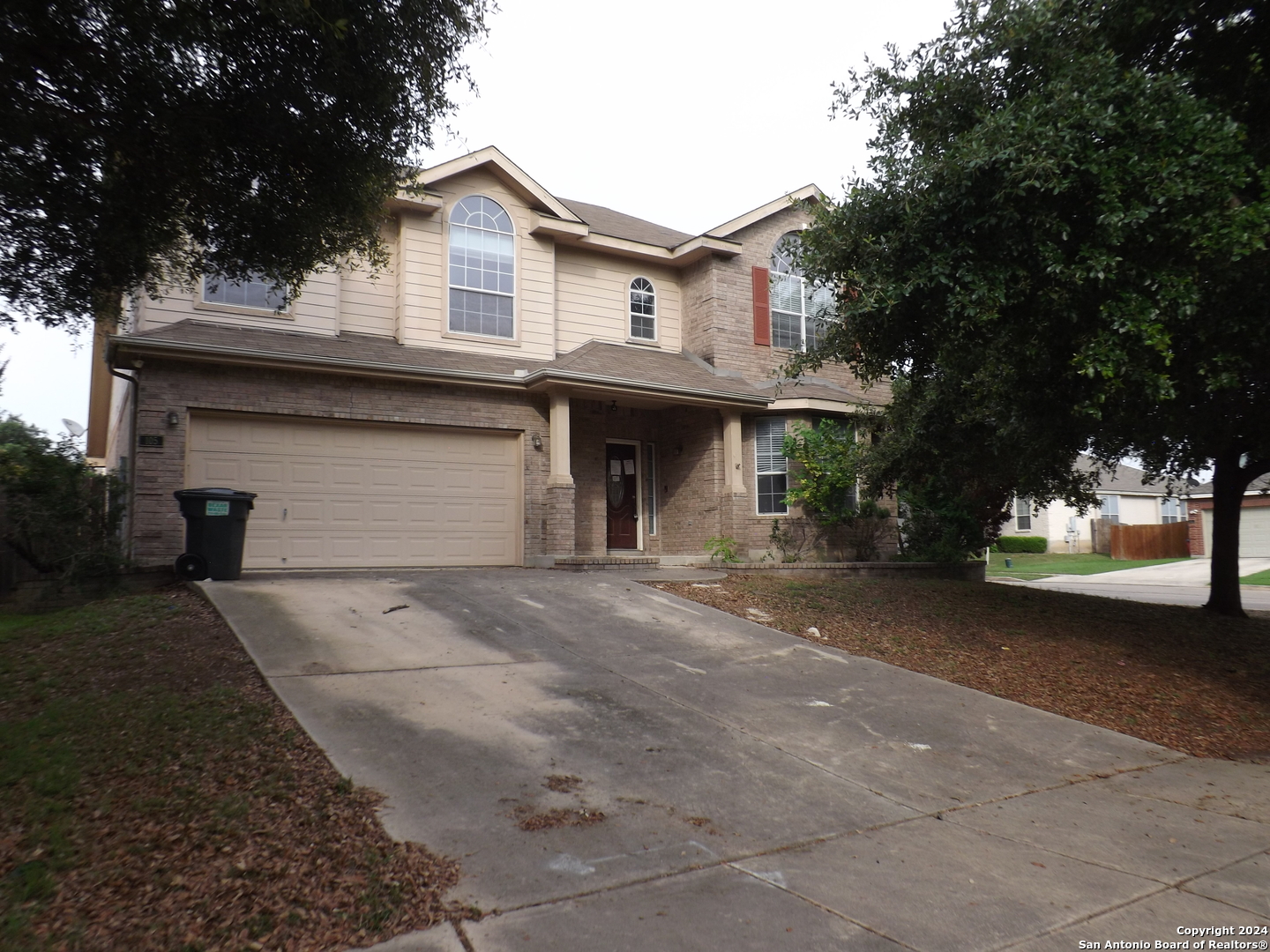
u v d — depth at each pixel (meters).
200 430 12.38
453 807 4.79
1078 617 12.35
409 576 12.03
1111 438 10.57
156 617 8.62
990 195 7.88
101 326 11.60
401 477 13.93
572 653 8.42
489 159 15.48
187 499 10.85
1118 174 7.27
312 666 7.17
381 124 7.57
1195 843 4.98
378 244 8.97
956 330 8.55
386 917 3.64
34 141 6.50
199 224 7.72
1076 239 7.76
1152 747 7.09
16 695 6.25
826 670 8.58
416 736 5.82
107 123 6.73
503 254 15.89
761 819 5.05
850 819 5.15
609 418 17.12
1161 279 7.04
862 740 6.66
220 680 6.63
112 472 13.22
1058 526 42.09
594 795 5.17
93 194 7.09
